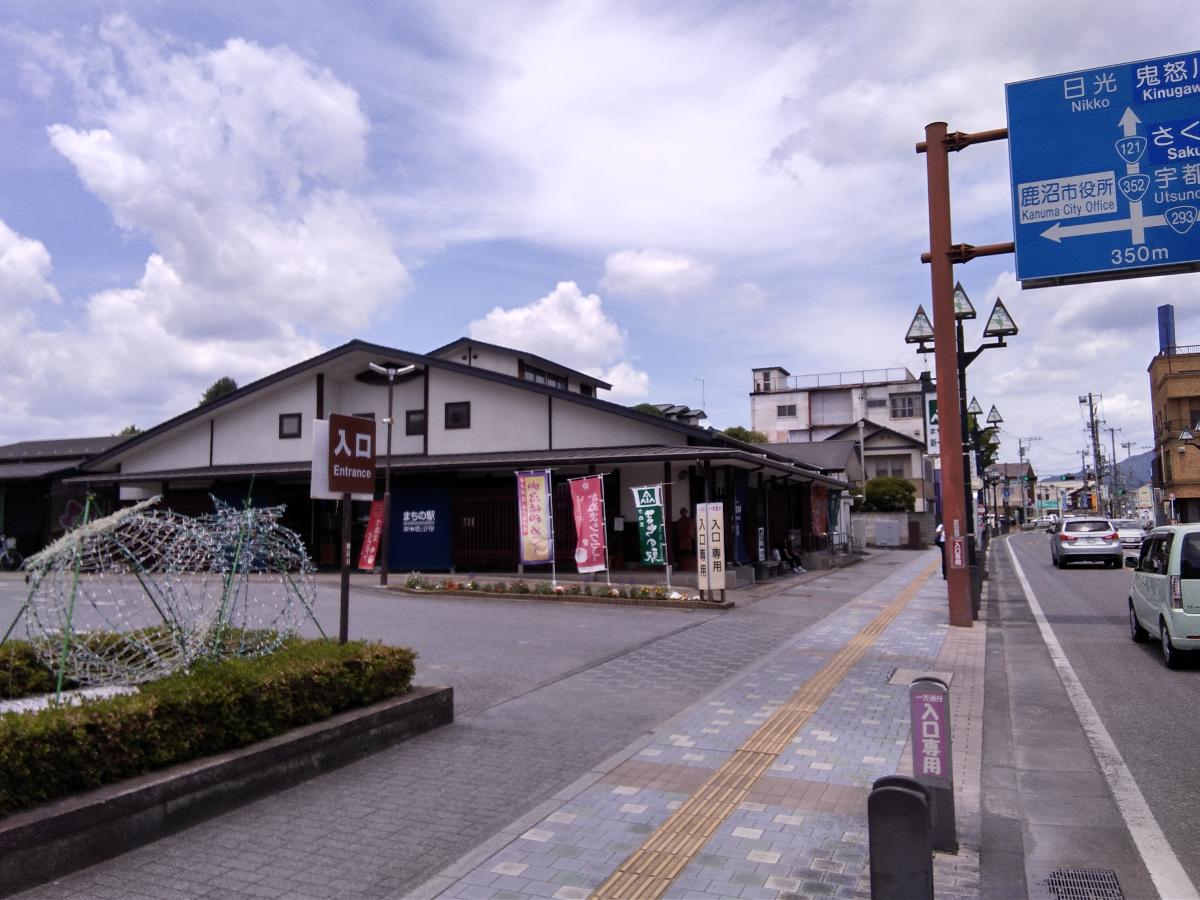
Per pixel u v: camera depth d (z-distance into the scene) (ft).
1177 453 155.02
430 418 82.17
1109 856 16.17
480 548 74.90
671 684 30.99
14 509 105.29
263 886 14.33
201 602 22.76
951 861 15.76
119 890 14.03
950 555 46.14
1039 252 38.50
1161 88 37.47
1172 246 36.83
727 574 65.21
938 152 45.80
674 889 14.32
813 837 16.55
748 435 191.83
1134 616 41.24
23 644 23.75
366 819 17.53
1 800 14.25
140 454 95.04
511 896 14.08
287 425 88.84
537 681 31.42
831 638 41.78
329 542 84.89
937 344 46.62
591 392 116.26
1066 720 26.73
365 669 23.06
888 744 22.98
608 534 71.67
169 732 17.31
